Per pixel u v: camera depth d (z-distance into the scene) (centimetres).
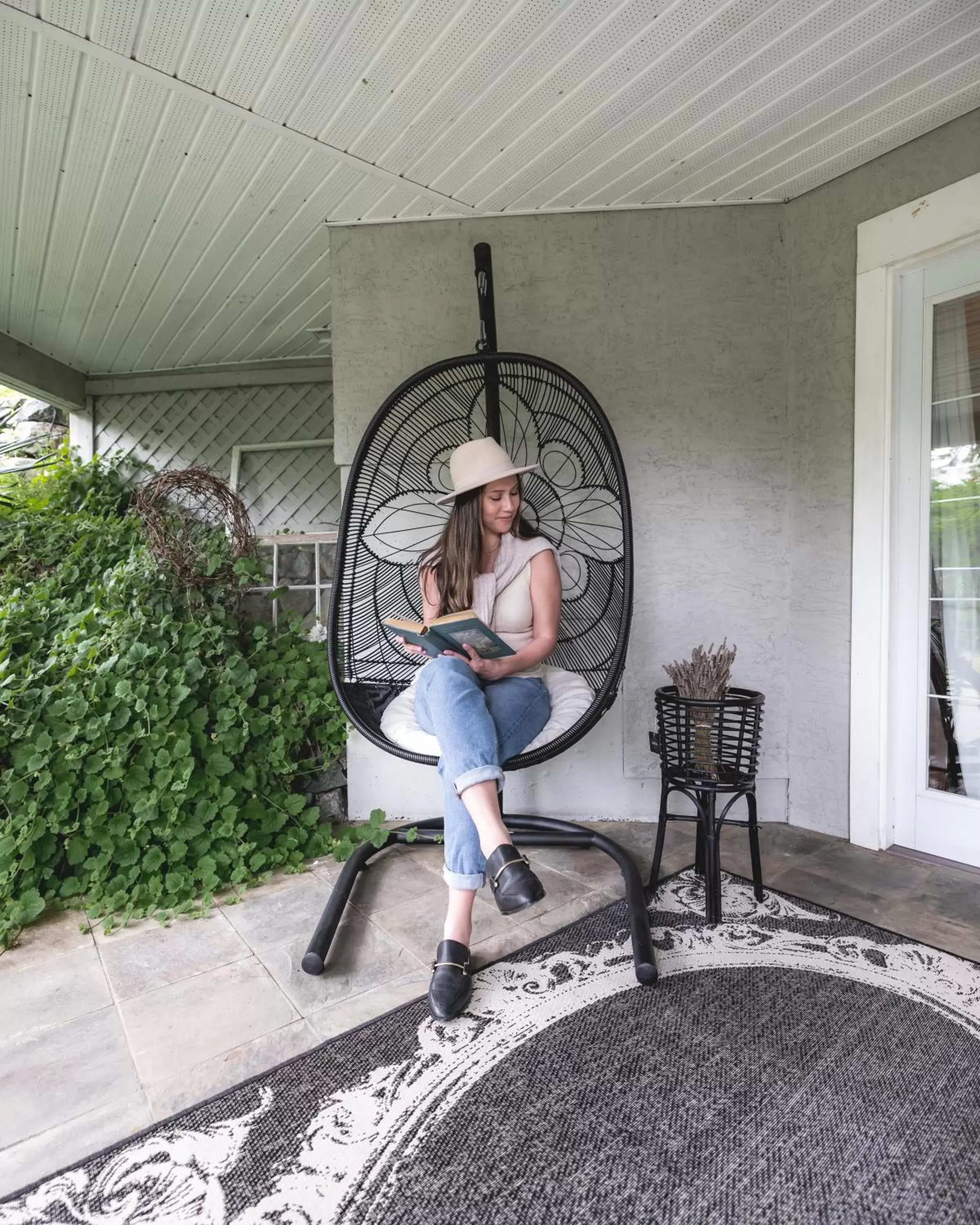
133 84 180
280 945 166
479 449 187
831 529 228
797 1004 137
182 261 289
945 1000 138
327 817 246
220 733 217
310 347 414
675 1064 121
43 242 272
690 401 239
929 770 215
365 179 221
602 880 197
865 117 192
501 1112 111
